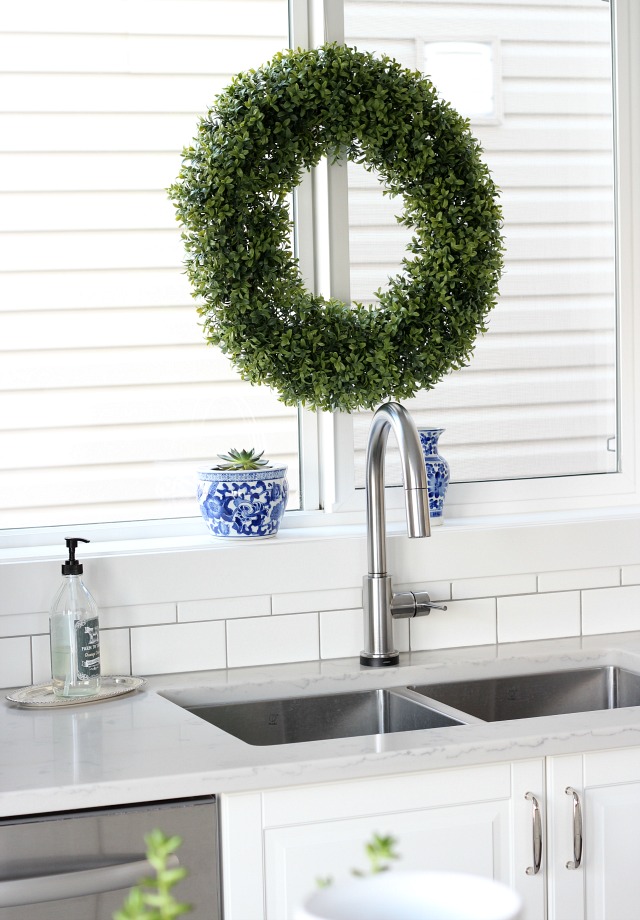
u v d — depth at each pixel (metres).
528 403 2.48
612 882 1.71
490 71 2.42
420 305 2.23
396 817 1.60
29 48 2.19
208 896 1.51
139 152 2.25
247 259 2.13
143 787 1.46
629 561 2.34
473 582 2.25
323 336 2.19
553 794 1.67
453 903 0.65
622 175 2.49
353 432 2.34
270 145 2.15
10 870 1.44
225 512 2.14
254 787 1.51
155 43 2.25
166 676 2.06
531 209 2.46
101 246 2.24
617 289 2.51
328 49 2.17
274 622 2.14
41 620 2.01
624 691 2.16
